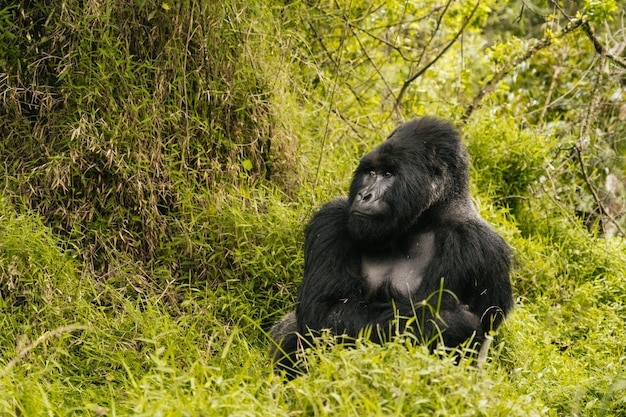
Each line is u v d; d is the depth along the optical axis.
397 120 20.36
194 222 14.45
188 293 13.85
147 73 14.92
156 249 14.48
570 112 24.30
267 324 14.12
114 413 8.99
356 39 20.53
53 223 14.11
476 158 20.00
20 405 9.35
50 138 14.41
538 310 16.34
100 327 12.71
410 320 10.32
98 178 14.34
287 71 16.80
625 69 22.73
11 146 14.41
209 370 10.36
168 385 10.27
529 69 25.56
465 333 11.44
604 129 24.08
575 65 25.30
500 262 12.15
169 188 14.80
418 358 9.41
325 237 12.38
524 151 20.17
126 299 13.12
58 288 12.88
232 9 15.34
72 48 14.38
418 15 22.48
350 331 11.52
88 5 14.27
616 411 11.99
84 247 14.08
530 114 23.72
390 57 22.30
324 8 19.78
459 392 8.89
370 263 12.47
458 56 23.97
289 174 16.22
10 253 12.69
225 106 15.54
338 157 17.88
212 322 13.42
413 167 12.02
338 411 8.83
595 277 17.94
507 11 25.88
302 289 12.30
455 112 21.16
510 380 12.81
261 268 14.48
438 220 12.40
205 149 15.42
